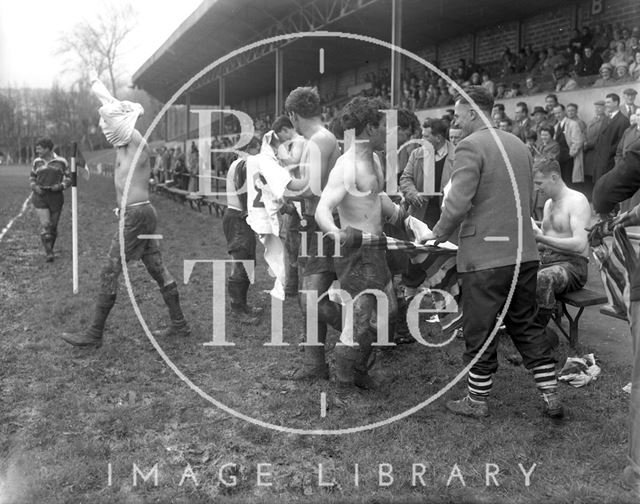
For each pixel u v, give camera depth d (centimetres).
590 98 989
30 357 474
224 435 345
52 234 886
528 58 1295
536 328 357
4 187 2423
